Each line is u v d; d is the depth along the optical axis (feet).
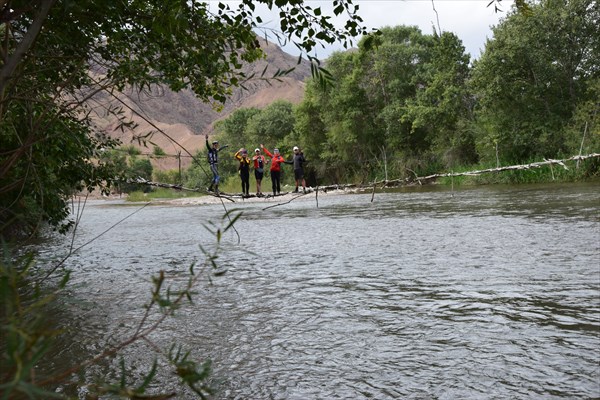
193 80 18.34
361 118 197.16
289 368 17.70
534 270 31.40
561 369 16.70
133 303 27.14
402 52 187.11
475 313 23.30
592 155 48.06
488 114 156.46
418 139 190.19
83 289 30.63
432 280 30.22
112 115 14.82
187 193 200.54
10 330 4.37
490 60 144.97
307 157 218.59
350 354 18.88
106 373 17.47
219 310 25.52
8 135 23.02
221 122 296.51
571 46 145.59
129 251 48.73
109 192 34.35
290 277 33.04
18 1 10.31
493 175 143.84
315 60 11.51
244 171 76.59
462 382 16.01
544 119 146.61
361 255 40.19
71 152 27.84
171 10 13.25
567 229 47.52
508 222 55.72
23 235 59.11
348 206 98.63
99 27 14.98
